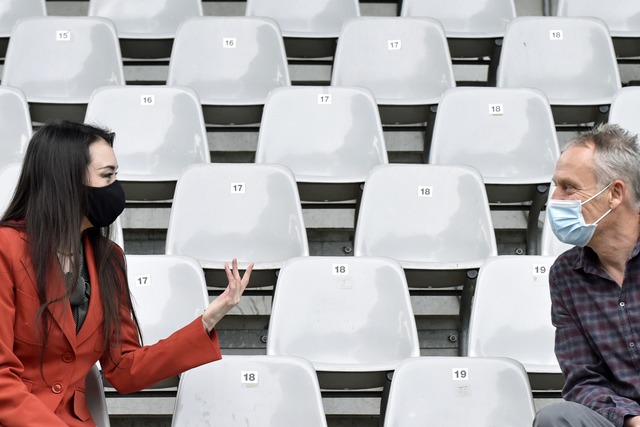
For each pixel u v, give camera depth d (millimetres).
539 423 3211
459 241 5340
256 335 5211
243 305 5332
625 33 7156
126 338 3568
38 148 3373
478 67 7727
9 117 5797
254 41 6773
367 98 6129
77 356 3371
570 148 3338
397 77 6742
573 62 6793
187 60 6695
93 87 6590
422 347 5277
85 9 8086
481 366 4023
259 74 6715
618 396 3242
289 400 3926
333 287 4629
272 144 6000
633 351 3305
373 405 5125
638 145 3314
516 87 6180
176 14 7391
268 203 5324
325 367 4359
